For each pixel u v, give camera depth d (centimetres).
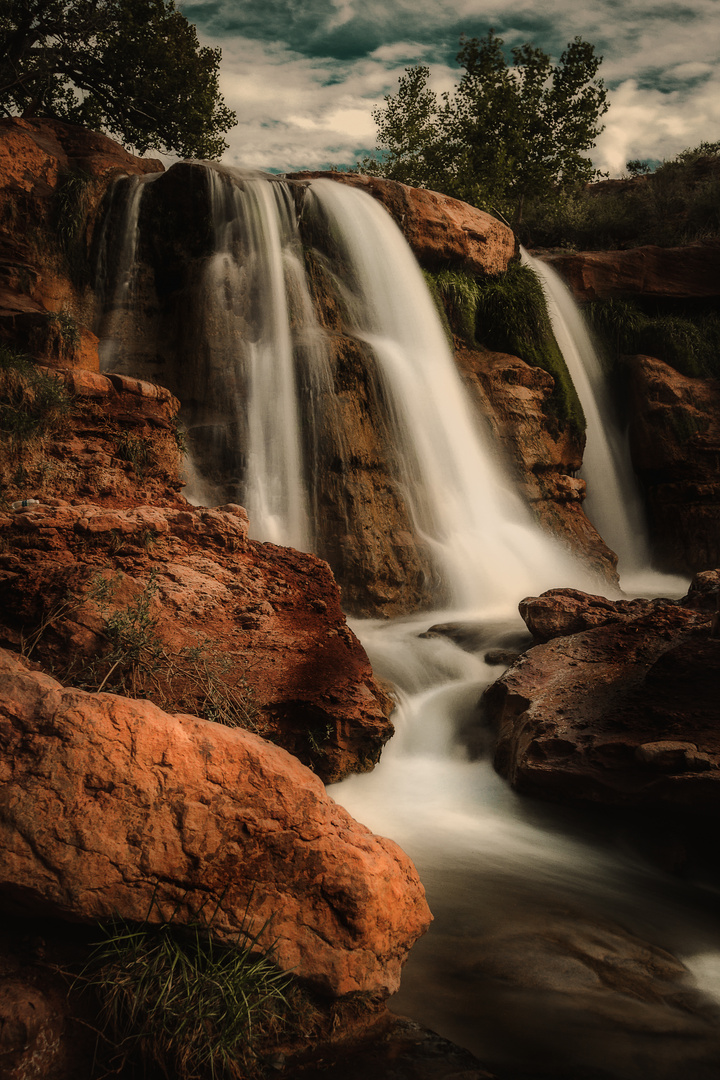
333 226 1538
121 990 357
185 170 1393
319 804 427
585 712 719
